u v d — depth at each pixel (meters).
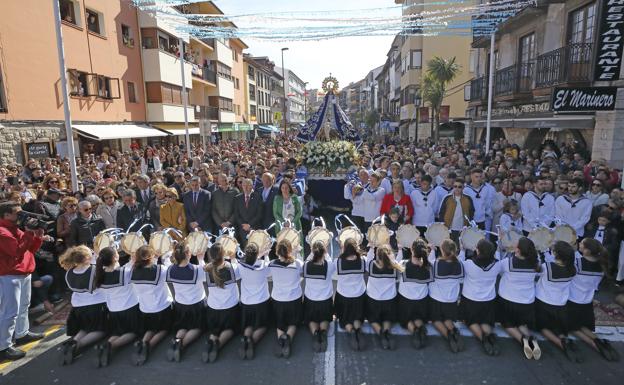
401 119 38.75
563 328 4.51
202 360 4.42
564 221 6.45
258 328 4.71
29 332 5.03
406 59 35.38
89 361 4.46
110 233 5.58
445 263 4.71
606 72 9.43
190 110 27.12
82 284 4.59
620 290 5.89
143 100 22.50
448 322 4.69
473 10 11.20
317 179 9.73
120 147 20.11
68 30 16.25
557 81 12.02
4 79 13.11
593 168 8.55
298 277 4.78
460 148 16.59
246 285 4.73
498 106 18.47
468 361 4.33
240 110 42.97
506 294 4.70
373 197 7.30
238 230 7.02
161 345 4.73
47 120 14.91
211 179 7.89
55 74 15.38
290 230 5.50
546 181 6.68
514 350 4.52
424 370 4.18
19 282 4.72
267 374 4.17
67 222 6.11
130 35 21.27
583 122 11.16
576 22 12.57
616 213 6.02
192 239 5.19
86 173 10.96
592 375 4.05
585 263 4.48
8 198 6.41
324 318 4.83
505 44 18.05
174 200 6.84
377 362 4.34
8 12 13.27
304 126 12.01
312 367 4.28
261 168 8.84
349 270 4.80
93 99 17.86
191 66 27.66
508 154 12.61
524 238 4.65
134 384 4.05
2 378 4.20
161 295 4.74
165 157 16.48
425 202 6.94
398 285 4.97
